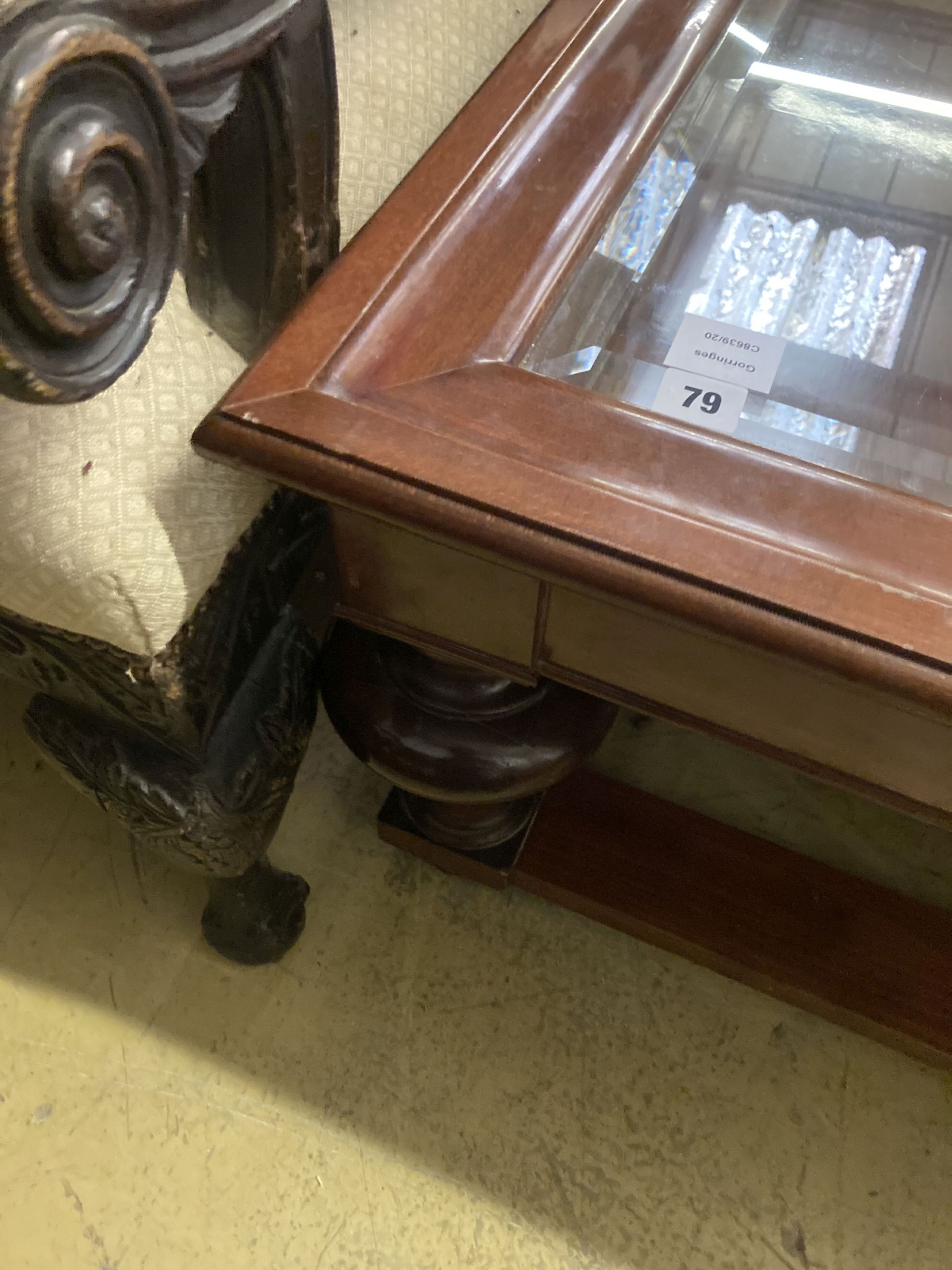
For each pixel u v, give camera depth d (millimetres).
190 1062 739
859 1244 687
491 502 346
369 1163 706
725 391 416
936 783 417
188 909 802
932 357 444
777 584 330
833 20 624
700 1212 696
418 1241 681
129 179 368
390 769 603
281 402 370
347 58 561
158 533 449
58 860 822
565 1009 772
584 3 521
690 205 499
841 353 443
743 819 871
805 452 393
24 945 784
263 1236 678
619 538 338
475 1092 735
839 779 451
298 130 437
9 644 515
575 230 436
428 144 604
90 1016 755
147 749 561
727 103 561
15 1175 692
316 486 363
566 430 372
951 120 580
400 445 360
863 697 375
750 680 403
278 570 582
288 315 460
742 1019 774
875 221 513
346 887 820
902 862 851
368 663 603
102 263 356
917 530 350
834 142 547
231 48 386
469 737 587
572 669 467
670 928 756
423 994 774
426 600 464
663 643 406
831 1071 753
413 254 411
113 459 435
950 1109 740
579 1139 720
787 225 498
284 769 617
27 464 416
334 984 775
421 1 598
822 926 760
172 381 456
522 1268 674
